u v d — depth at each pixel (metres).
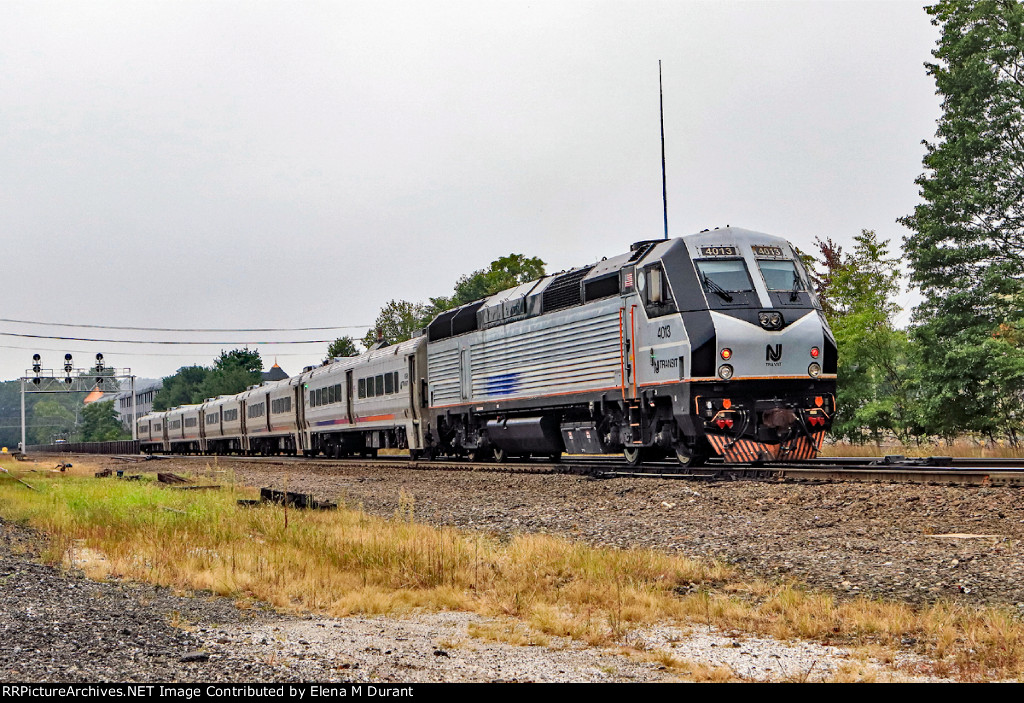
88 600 9.09
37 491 24.75
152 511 17.12
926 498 13.09
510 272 58.75
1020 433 29.31
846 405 32.94
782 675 6.43
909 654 6.87
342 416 40.59
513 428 26.05
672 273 19.16
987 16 31.22
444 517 16.06
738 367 18.17
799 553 10.41
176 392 126.62
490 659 7.00
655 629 7.96
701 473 18.44
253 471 33.31
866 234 36.03
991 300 29.73
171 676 6.11
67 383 87.50
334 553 11.69
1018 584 8.37
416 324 70.69
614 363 20.97
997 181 30.33
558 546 11.54
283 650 7.13
